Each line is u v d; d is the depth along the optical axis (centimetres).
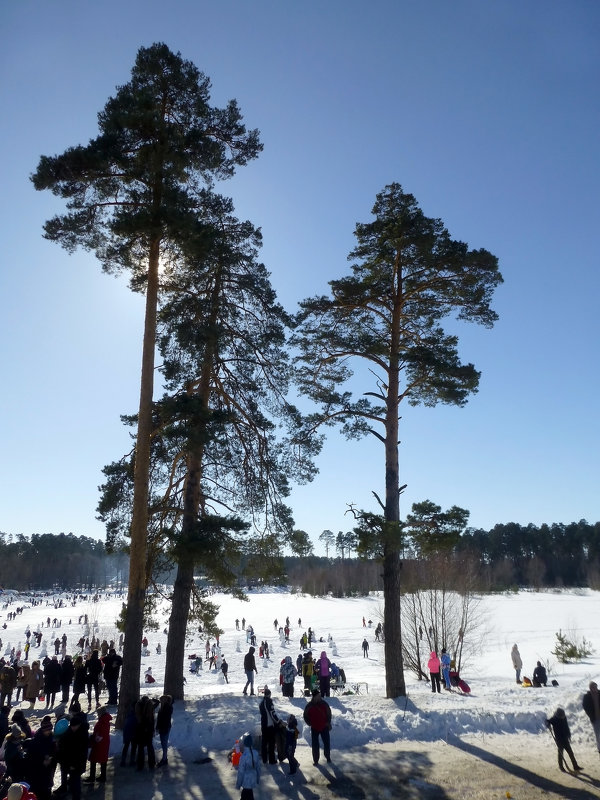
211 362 1789
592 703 1214
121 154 1475
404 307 1878
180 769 1144
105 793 1016
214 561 1506
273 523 1825
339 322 1886
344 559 12850
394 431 1769
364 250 1878
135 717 1188
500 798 976
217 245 1630
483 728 1423
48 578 15938
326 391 1862
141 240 1582
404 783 1056
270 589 12444
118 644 4738
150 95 1520
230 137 1702
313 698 1213
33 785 923
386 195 1923
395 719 1420
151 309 1573
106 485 1694
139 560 1446
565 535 13162
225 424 1714
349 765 1166
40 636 4709
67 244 1535
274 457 1827
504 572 11012
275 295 1853
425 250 1738
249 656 1866
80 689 1677
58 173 1473
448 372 1709
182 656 1669
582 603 7512
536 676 2081
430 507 1645
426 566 2784
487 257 1712
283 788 1039
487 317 1809
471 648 3256
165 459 1731
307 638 4406
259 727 1366
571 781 1059
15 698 1945
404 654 2605
